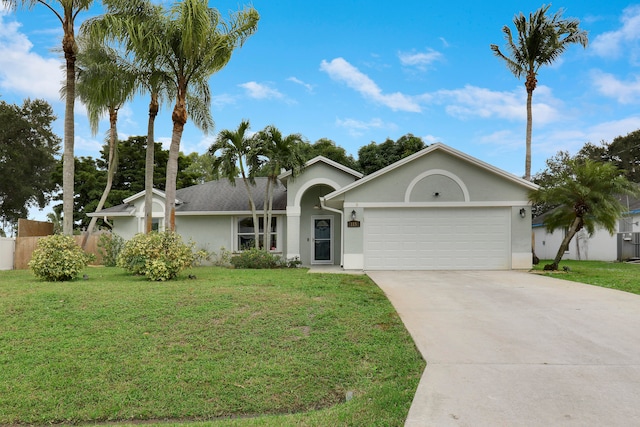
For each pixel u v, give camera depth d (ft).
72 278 37.81
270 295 28.25
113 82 46.06
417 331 21.77
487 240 48.32
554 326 22.61
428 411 12.96
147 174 52.34
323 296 28.84
